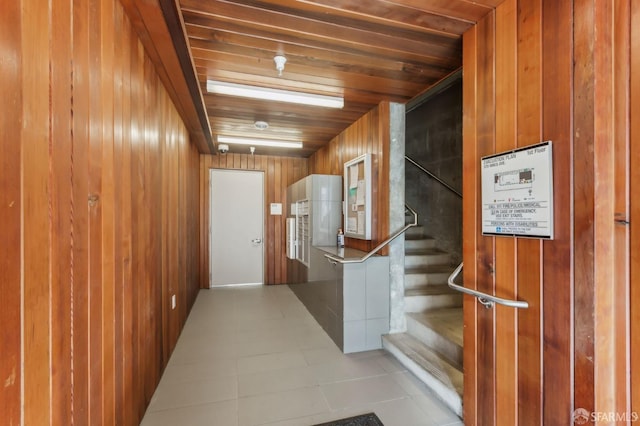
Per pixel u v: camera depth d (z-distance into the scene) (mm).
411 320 2930
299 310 4098
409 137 4902
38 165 860
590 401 1141
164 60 2027
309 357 2719
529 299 1390
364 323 2875
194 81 2352
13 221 761
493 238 1592
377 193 3072
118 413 1471
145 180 1925
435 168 4281
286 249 5680
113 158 1407
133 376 1700
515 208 1429
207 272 5371
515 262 1463
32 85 833
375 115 3098
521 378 1430
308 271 4098
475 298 1724
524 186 1382
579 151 1180
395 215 2996
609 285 1138
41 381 873
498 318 1567
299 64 2277
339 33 1885
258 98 2861
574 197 1196
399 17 1710
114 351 1421
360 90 2748
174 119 2859
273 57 2178
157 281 2242
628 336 1114
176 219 2975
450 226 3959
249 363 2602
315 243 3920
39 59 863
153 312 2137
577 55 1185
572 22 1204
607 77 1131
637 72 1077
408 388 2227
